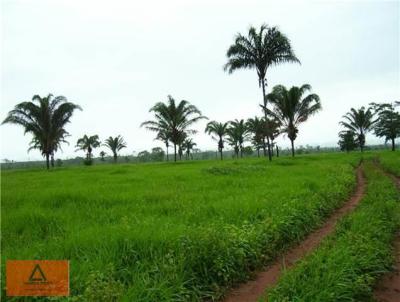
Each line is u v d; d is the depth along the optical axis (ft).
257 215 23.98
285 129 123.03
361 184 51.01
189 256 16.05
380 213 25.00
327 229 25.64
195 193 34.19
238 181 42.98
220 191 35.19
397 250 19.98
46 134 120.88
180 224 20.34
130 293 13.03
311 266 16.01
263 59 89.56
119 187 40.52
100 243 17.07
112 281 13.43
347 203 35.45
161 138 140.05
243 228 20.65
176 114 127.75
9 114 114.83
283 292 14.06
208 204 27.25
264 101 93.61
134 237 17.31
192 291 14.56
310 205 27.78
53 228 22.15
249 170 58.54
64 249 16.99
